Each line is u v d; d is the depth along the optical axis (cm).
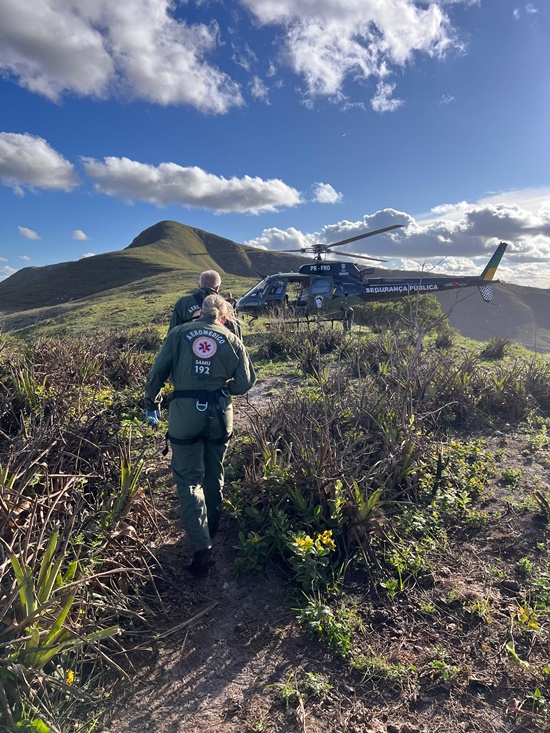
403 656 251
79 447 364
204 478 345
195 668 244
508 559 331
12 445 349
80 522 293
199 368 322
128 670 240
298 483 352
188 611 283
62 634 216
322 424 441
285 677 238
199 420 319
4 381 518
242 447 448
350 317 1398
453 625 272
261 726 213
